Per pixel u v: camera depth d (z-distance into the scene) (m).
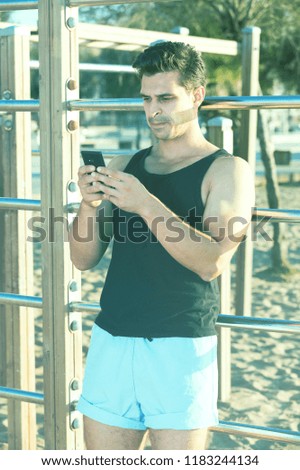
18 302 4.04
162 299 3.06
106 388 3.17
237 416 6.01
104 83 19.28
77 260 3.49
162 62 3.00
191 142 3.18
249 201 3.02
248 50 7.12
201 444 3.09
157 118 3.07
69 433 3.94
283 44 12.97
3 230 5.55
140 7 12.57
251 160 6.98
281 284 10.66
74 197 3.84
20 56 5.05
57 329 3.87
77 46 3.78
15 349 5.20
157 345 3.04
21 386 5.20
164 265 3.06
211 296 3.12
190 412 3.01
